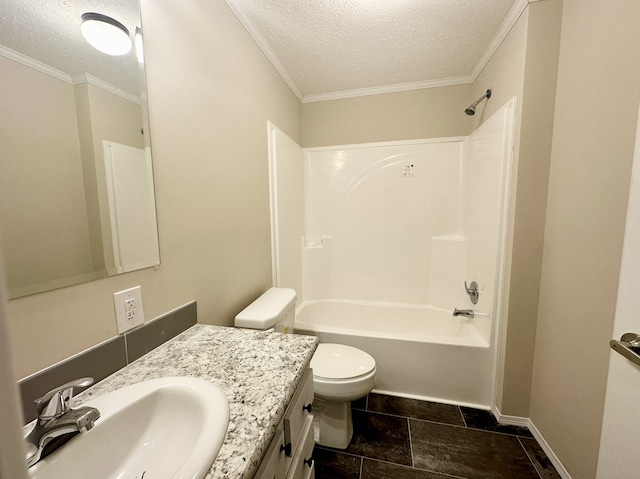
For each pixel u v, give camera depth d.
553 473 1.22
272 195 1.73
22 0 0.55
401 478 1.21
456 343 1.66
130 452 0.56
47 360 0.58
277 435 0.65
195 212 1.04
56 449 0.47
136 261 0.79
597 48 1.02
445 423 1.53
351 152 2.38
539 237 1.36
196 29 1.03
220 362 0.75
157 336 0.86
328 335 1.83
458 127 2.15
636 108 0.86
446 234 2.26
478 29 1.51
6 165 0.53
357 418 1.57
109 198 0.72
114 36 0.73
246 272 1.43
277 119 1.84
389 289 2.43
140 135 0.80
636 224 0.71
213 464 0.44
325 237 2.49
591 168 1.04
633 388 0.71
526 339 1.44
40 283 0.57
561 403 1.21
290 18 1.40
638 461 0.70
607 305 0.97
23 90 0.55
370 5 1.32
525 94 1.31
